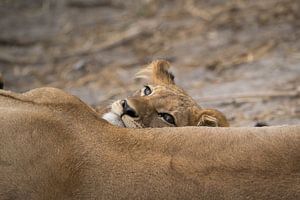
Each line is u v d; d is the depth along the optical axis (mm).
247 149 6477
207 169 6422
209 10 17219
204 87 13469
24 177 6531
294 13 16219
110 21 17688
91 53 16219
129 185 6465
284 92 12523
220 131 6684
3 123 6668
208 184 6363
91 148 6641
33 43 17062
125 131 6805
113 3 18656
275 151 6426
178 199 6383
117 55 15977
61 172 6527
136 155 6582
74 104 6949
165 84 9969
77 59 16031
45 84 15172
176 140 6652
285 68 13688
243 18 16453
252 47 14984
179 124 9484
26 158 6570
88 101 13734
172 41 16109
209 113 9484
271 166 6375
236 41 15445
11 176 6539
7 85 15266
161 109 9406
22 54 16594
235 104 12367
